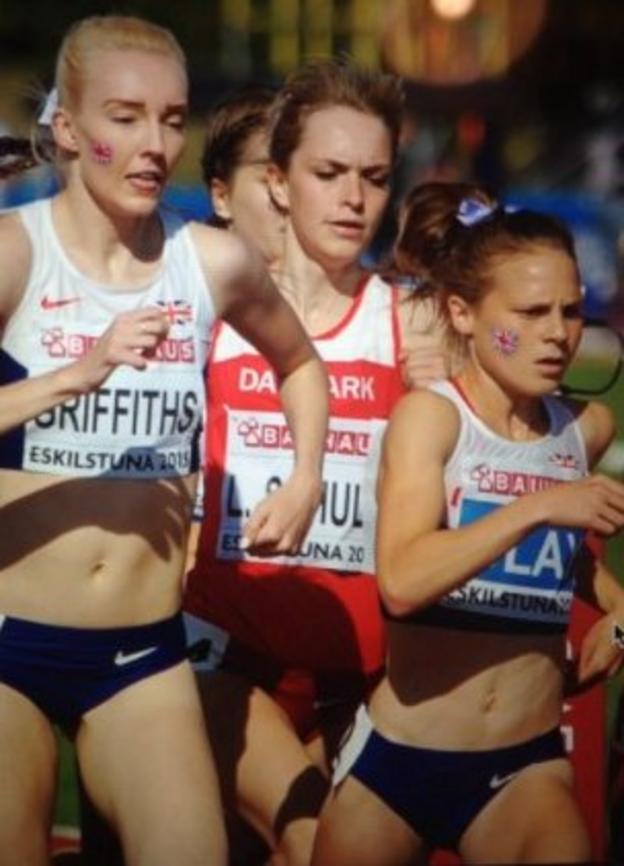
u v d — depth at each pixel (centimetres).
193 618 1136
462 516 1002
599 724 1171
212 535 1134
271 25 4506
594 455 1044
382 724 1010
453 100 3762
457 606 991
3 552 982
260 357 1130
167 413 985
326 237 1126
